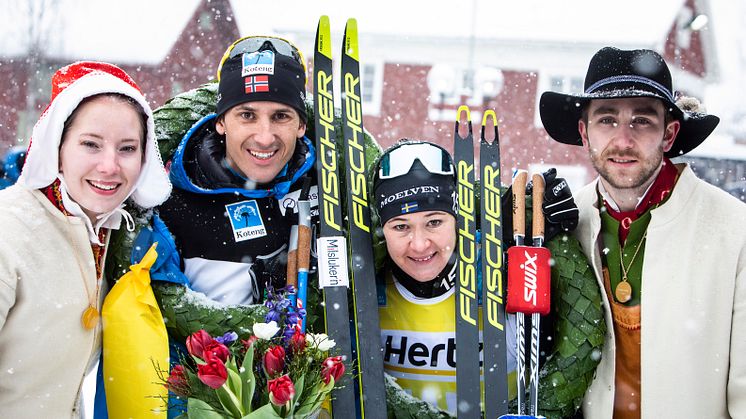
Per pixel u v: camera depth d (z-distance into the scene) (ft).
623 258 8.54
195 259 8.77
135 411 7.68
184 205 8.83
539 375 8.38
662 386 8.04
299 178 9.18
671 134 8.66
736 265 7.97
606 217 8.64
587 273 8.50
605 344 8.45
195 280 8.75
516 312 8.29
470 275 8.47
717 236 8.12
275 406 6.88
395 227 8.20
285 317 7.98
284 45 8.89
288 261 8.76
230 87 8.61
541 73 57.67
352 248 8.66
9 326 6.99
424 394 8.49
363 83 59.11
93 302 7.52
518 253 8.32
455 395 8.44
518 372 8.14
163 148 9.06
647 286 8.22
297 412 7.16
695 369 8.00
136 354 7.70
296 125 8.78
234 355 7.32
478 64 57.26
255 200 8.96
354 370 8.50
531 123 56.29
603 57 8.59
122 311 7.78
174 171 8.86
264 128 8.52
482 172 8.84
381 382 8.25
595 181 9.22
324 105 9.23
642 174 8.23
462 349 8.27
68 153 7.13
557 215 8.57
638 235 8.47
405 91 58.39
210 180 8.84
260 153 8.63
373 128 58.23
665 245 8.27
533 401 8.07
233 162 8.83
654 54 8.44
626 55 8.44
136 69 55.47
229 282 8.77
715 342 8.01
